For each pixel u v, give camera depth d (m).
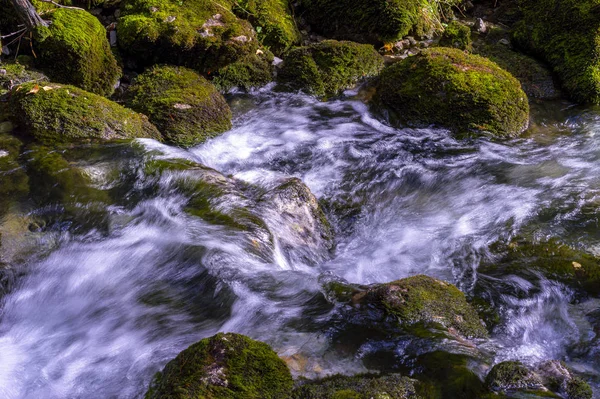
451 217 4.96
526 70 6.97
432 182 5.41
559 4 7.12
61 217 4.30
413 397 3.00
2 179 4.46
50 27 5.69
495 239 4.59
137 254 4.09
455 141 5.90
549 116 6.50
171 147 5.08
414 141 5.95
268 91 6.59
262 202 4.45
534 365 3.26
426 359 3.24
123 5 6.62
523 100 6.14
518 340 3.62
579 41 6.83
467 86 5.95
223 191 4.48
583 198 5.06
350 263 4.42
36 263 4.04
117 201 4.50
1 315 3.82
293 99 6.52
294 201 4.56
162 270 3.96
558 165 5.62
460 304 3.67
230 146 5.73
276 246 4.18
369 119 6.32
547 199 5.07
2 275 3.92
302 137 5.98
